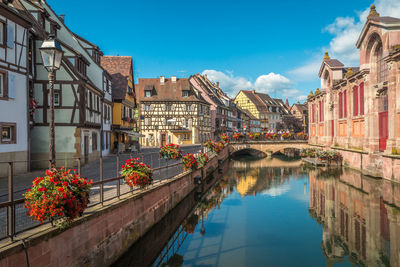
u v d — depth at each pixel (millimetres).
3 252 4332
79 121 16375
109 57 31891
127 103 29641
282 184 21797
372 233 10641
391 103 18062
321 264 8383
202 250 9609
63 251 5531
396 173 17359
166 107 46062
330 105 30719
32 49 15766
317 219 12852
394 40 18609
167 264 8516
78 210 5473
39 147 16031
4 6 11516
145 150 32562
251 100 81625
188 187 16062
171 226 12344
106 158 22094
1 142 11633
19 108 12664
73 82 16375
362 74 22500
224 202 16562
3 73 11828
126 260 8070
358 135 24484
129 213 8305
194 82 56062
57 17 19266
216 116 56688
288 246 9898
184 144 45031
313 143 39344
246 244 10070
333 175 23344
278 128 76812
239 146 43781
